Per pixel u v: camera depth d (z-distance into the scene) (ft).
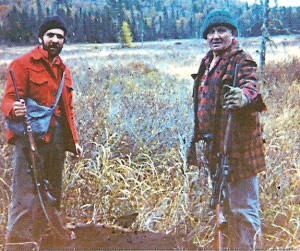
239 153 8.70
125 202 11.23
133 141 13.14
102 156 12.34
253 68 8.57
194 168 11.64
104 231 10.39
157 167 12.41
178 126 13.30
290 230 10.00
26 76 9.39
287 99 15.47
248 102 8.18
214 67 9.00
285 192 10.77
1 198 10.62
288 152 12.11
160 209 10.80
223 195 8.85
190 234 9.96
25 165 9.36
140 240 10.02
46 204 9.81
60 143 9.86
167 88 15.34
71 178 11.42
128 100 14.23
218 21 8.81
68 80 9.95
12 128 9.24
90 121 13.05
